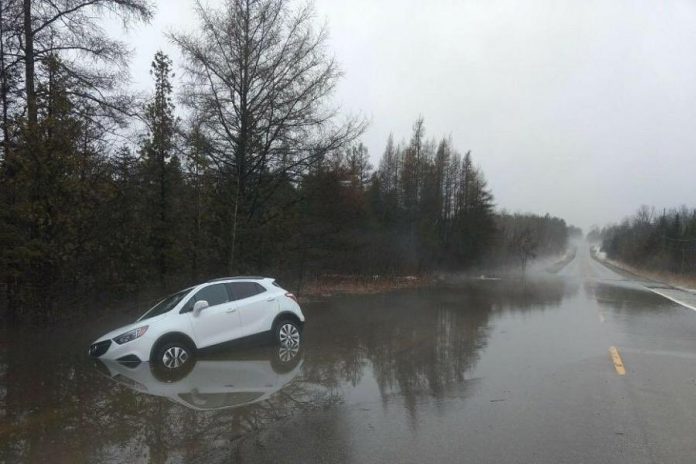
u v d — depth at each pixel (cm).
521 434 566
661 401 701
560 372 882
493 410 658
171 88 1434
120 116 1420
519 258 6862
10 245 1086
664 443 539
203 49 1714
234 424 603
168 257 1381
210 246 1528
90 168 1205
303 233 2050
